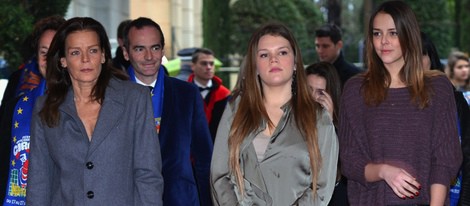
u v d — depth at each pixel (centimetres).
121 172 419
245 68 433
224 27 2455
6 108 472
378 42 426
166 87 517
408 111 420
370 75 430
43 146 424
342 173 439
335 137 425
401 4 427
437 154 418
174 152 503
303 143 417
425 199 416
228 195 425
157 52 518
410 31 422
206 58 888
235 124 424
